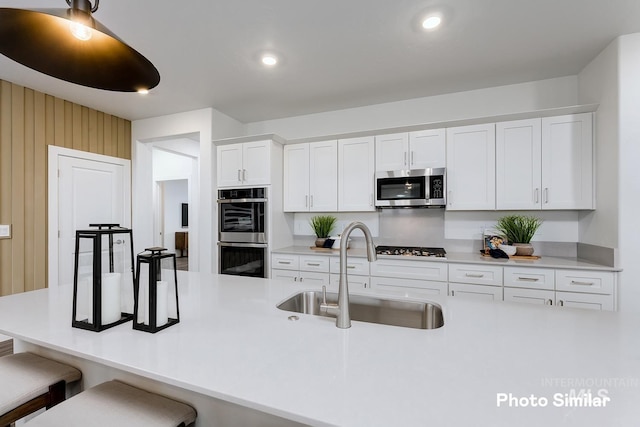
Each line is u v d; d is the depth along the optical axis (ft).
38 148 9.94
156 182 23.65
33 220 9.80
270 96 10.57
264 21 6.50
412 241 10.98
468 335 3.40
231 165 11.61
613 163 7.24
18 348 4.80
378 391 2.32
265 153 11.07
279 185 11.62
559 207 8.30
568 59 8.11
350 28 6.76
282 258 10.77
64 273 10.57
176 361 2.84
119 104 11.17
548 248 9.35
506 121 8.85
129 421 2.94
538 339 3.28
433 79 9.28
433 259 8.83
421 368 2.66
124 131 12.79
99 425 2.89
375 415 2.05
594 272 7.29
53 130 10.33
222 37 7.09
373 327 3.67
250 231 11.18
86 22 2.87
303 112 12.23
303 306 5.55
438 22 6.54
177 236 26.61
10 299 4.97
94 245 3.63
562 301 7.57
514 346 3.11
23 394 3.51
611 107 7.32
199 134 11.97
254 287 5.74
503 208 8.86
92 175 11.55
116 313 3.77
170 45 7.41
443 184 9.36
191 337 3.40
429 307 4.78
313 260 10.33
